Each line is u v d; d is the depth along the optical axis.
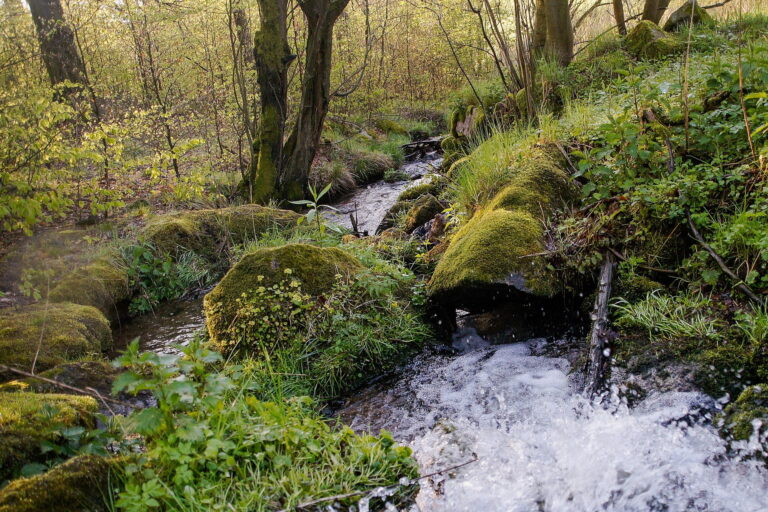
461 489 2.93
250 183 10.09
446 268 4.70
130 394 3.81
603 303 4.14
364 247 6.00
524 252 4.50
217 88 11.43
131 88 12.27
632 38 9.87
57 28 10.55
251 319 4.61
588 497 2.81
